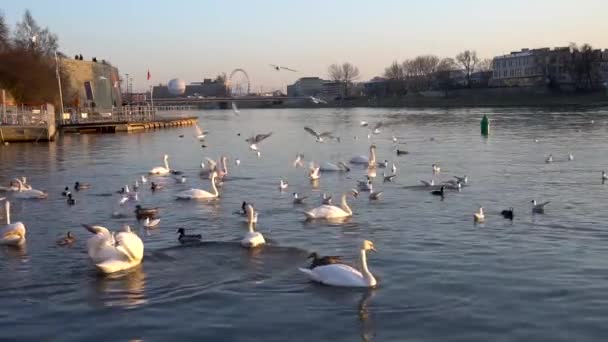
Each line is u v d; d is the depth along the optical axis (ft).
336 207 100.53
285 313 58.54
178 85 528.63
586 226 90.02
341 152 213.05
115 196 124.26
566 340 51.98
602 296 61.05
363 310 58.90
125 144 255.50
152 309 60.13
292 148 231.91
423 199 114.62
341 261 70.69
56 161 192.03
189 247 81.56
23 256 78.69
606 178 134.72
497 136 261.65
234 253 78.43
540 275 67.72
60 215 105.70
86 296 63.77
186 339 53.57
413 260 74.33
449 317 56.90
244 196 122.52
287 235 88.17
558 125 317.83
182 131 346.95
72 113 365.20
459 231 88.58
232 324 56.39
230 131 350.02
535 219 95.45
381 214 101.45
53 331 55.62
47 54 437.58
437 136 271.08
